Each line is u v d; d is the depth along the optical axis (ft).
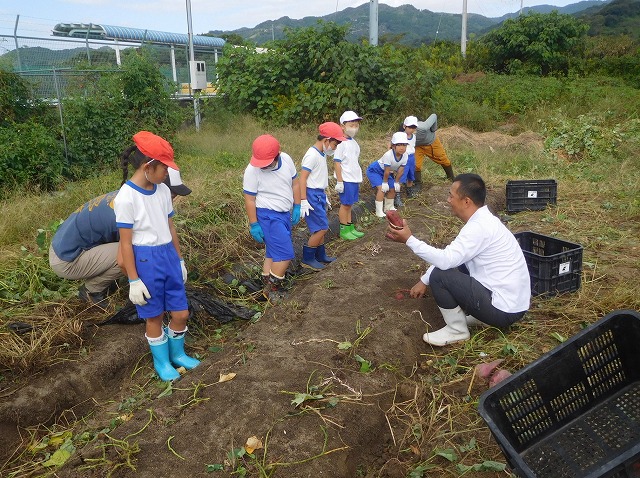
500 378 12.26
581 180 31.12
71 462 10.18
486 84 66.08
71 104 32.32
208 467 9.77
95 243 15.47
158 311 12.78
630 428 10.50
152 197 12.12
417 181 30.45
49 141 29.45
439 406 11.93
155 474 9.70
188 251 19.57
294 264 20.58
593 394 10.94
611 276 17.44
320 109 47.80
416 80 51.49
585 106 56.49
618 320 10.89
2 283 16.42
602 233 21.85
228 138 40.78
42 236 18.11
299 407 11.20
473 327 14.60
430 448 10.84
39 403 12.60
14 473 10.96
